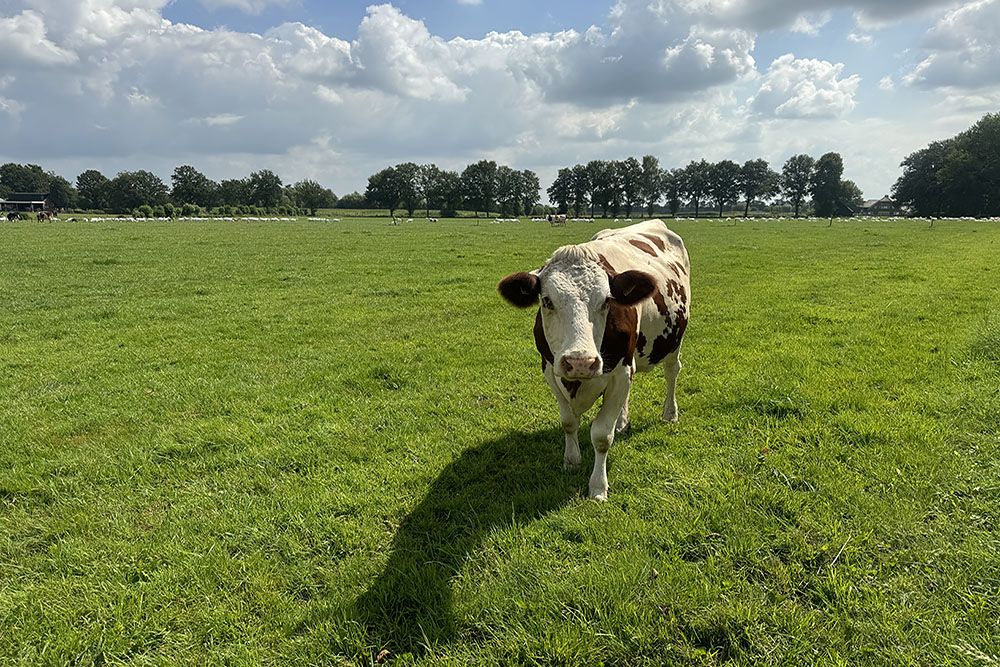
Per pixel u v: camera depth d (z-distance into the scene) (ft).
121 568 12.52
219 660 10.06
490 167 421.18
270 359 28.66
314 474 16.61
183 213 307.58
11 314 39.32
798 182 378.94
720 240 109.81
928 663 9.34
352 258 74.90
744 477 15.44
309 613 11.05
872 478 14.99
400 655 10.02
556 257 14.78
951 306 37.65
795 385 22.09
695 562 12.17
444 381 24.97
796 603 10.85
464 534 13.58
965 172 280.51
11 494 15.88
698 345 29.94
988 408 18.83
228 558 12.74
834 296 43.57
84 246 92.48
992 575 11.03
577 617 10.50
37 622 11.02
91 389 24.17
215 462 17.43
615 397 15.11
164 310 40.98
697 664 9.61
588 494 15.19
